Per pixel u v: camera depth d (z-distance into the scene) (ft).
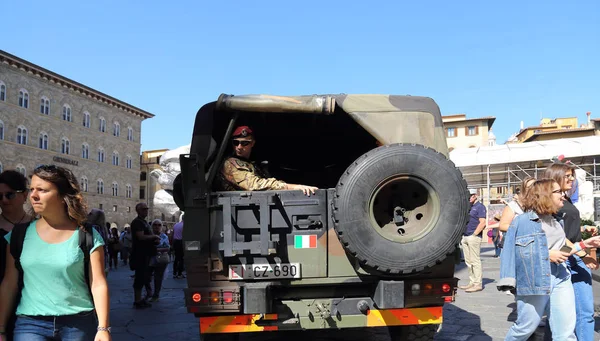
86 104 236.84
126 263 71.00
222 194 14.94
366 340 20.53
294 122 20.68
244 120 20.27
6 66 191.93
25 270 9.97
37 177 9.94
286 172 25.35
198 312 14.40
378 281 14.84
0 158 187.52
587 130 182.50
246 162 16.34
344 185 13.85
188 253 14.71
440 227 13.79
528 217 14.19
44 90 211.61
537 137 188.85
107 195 248.52
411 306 14.78
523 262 13.96
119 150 259.60
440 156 13.97
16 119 195.93
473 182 99.25
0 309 10.17
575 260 15.83
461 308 26.99
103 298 10.15
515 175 90.74
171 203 63.26
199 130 16.06
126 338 22.13
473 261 33.45
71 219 10.33
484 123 215.92
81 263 10.08
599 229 26.40
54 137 216.13
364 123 15.97
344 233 13.71
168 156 57.72
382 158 13.84
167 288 41.27
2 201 12.67
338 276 14.90
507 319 23.98
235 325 14.82
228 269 14.76
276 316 14.89
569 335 14.16
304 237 14.90
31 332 9.87
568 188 16.20
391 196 14.47
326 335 21.50
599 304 25.80
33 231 10.19
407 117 16.03
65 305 10.00
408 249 13.66
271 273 14.75
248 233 14.80
